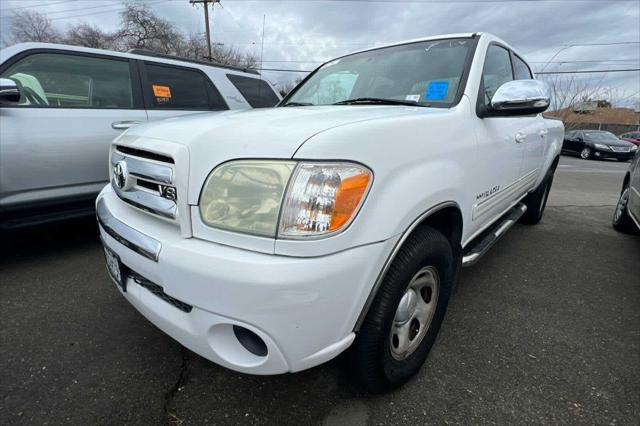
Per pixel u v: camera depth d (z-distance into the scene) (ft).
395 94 7.95
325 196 4.11
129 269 5.65
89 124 11.42
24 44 11.00
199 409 5.69
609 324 8.20
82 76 11.87
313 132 4.35
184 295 4.44
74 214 11.32
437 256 5.76
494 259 11.98
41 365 6.56
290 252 4.06
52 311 8.26
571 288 9.97
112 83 12.51
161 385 6.15
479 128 7.06
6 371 6.39
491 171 7.62
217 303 4.21
